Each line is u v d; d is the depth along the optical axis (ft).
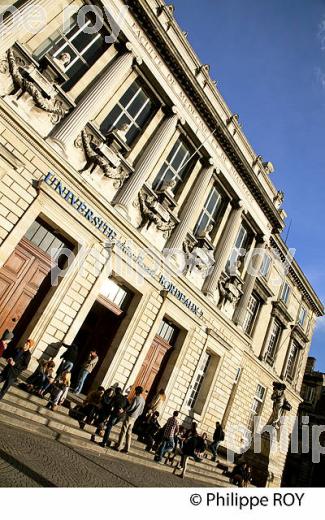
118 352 40.04
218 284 56.13
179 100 48.11
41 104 33.40
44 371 29.84
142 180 42.06
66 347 33.14
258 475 52.95
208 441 51.39
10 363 24.47
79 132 36.40
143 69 44.11
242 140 59.93
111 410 29.40
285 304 75.31
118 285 42.47
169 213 46.06
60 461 19.44
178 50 47.44
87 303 36.88
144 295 43.06
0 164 30.66
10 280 33.01
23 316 33.73
